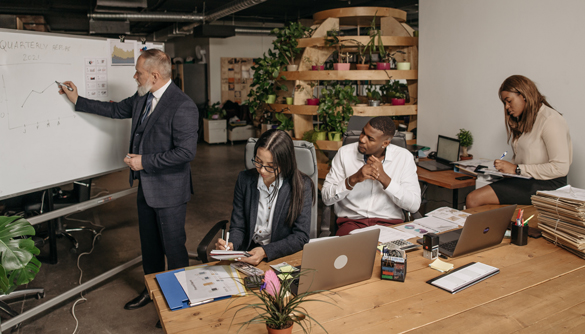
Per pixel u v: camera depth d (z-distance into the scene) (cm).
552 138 251
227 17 1030
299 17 990
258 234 200
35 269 197
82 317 254
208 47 1021
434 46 395
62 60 242
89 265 333
